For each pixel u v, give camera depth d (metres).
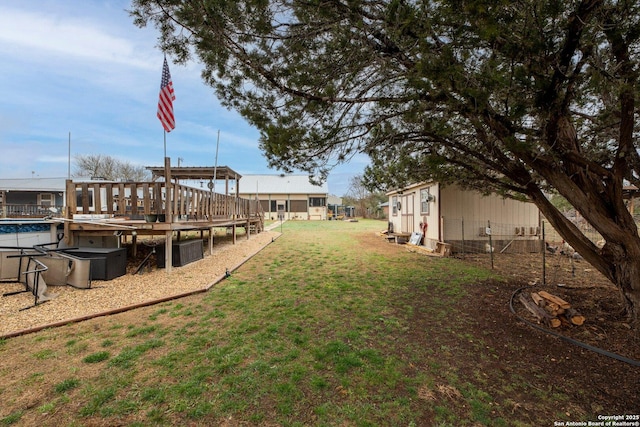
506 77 2.44
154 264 6.66
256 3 2.60
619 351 2.82
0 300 4.14
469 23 2.36
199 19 2.67
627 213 3.19
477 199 9.27
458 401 2.16
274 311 3.95
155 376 2.41
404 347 2.96
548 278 5.78
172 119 6.72
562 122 3.03
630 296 3.36
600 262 3.69
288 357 2.74
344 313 3.90
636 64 2.40
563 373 2.53
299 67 3.08
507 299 4.44
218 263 7.11
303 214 29.28
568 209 14.04
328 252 9.23
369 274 6.16
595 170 3.09
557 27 2.27
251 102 3.39
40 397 2.14
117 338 3.11
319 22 2.89
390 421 1.95
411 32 2.54
